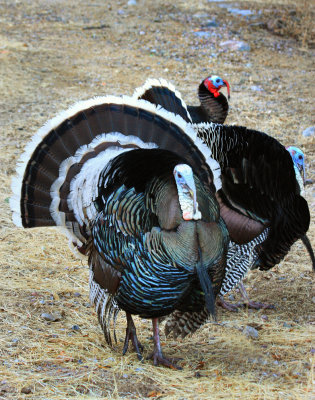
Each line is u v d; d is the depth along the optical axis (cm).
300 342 595
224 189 600
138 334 617
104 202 526
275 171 620
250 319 648
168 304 509
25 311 633
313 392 505
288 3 1942
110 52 1565
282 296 698
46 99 1266
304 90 1359
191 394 505
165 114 578
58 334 596
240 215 610
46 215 568
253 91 1345
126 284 509
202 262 493
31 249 769
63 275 716
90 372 534
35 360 549
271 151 612
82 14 1852
